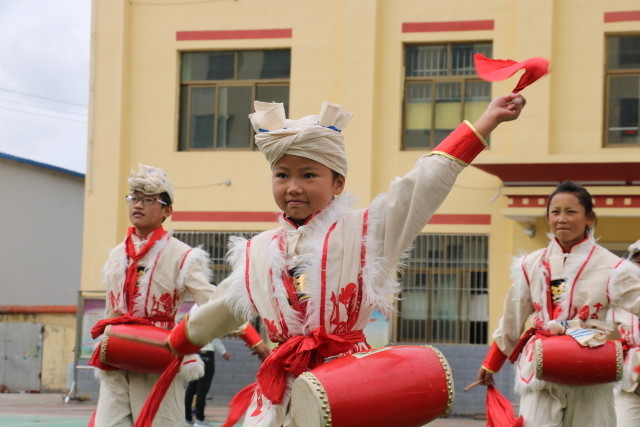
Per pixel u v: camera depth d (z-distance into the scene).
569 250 6.45
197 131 16.95
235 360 16.06
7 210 25.27
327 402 3.42
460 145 3.65
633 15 15.04
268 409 3.79
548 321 6.37
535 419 6.27
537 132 15.17
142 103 17.00
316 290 3.72
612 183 14.34
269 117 3.85
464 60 15.88
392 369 3.53
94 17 17.06
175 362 4.41
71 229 27.70
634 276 6.25
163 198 6.80
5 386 19.58
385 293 3.76
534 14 15.31
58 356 19.47
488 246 15.48
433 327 15.62
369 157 15.87
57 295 27.16
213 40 16.75
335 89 16.20
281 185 3.81
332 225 3.79
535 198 14.65
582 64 15.21
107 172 16.91
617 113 15.20
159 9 17.00
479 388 15.14
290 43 16.41
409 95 16.06
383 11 16.08
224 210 16.64
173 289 6.70
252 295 3.91
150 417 4.44
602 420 6.24
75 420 12.91
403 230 3.71
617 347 6.04
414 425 3.57
